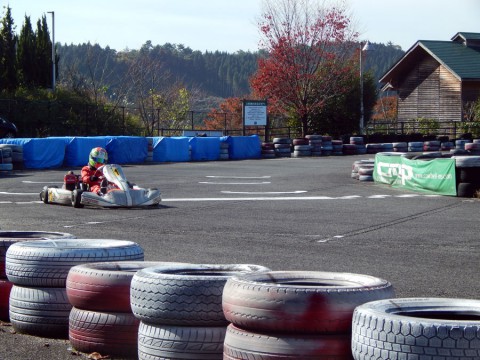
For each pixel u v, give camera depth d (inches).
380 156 905.5
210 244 460.4
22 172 1100.5
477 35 2041.1
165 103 2452.0
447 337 149.1
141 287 203.3
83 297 231.1
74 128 1688.0
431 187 783.1
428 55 2036.2
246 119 1704.0
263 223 560.1
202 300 196.9
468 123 1887.3
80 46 4325.8
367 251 433.7
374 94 2000.5
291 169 1166.3
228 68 5644.7
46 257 252.1
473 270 377.4
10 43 1776.6
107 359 228.8
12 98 1653.5
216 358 197.3
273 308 176.2
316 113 1937.7
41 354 235.8
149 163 1327.5
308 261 400.8
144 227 539.2
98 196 652.7
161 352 199.6
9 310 267.4
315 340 175.9
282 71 1899.6
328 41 1916.8
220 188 855.1
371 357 157.9
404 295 318.7
